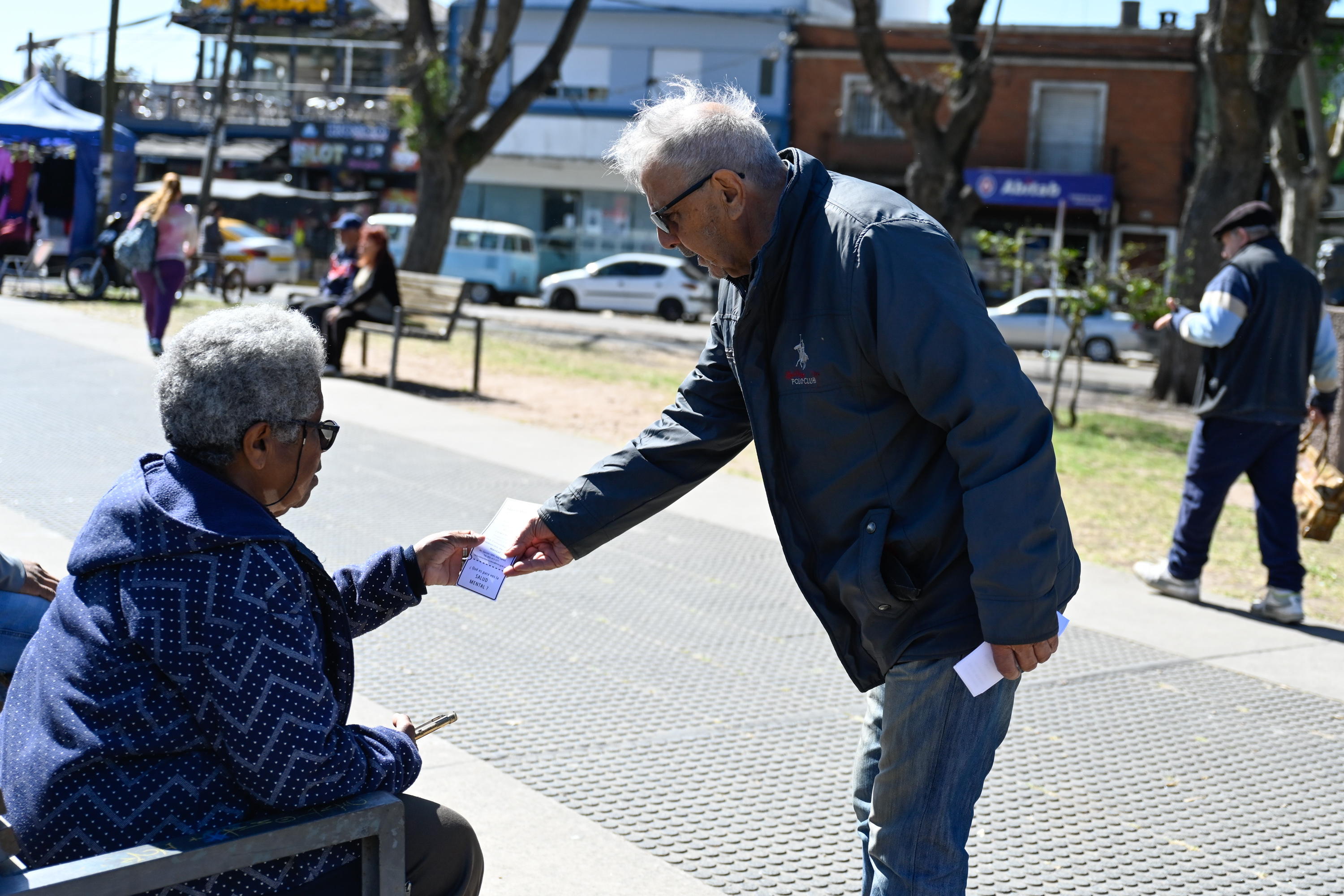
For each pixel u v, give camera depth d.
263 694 1.82
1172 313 5.98
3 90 32.16
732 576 5.94
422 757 3.73
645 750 3.90
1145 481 9.98
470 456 8.23
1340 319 9.03
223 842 1.73
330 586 2.00
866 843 2.63
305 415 2.04
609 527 2.76
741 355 2.41
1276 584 5.83
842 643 2.48
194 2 40.41
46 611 2.66
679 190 2.35
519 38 37.84
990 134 34.78
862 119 35.56
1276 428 5.75
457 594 5.38
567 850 3.21
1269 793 3.87
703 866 3.18
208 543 1.86
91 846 1.82
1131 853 3.41
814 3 37.38
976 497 2.15
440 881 2.18
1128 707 4.57
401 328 11.10
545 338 18.67
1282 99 16.02
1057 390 13.66
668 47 36.69
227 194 32.41
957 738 2.33
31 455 7.07
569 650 4.79
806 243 2.32
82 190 19.48
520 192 38.41
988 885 3.19
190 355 1.97
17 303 14.60
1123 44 33.69
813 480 2.40
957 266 2.26
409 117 19.45
